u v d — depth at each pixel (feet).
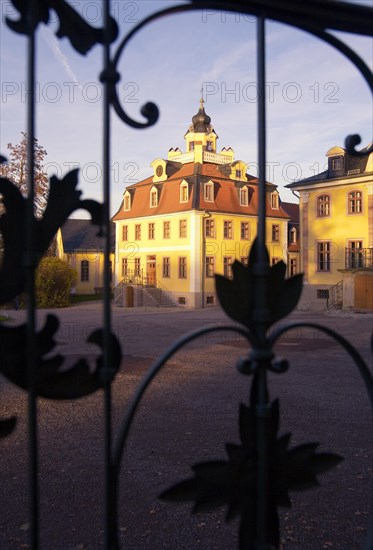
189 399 27.68
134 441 20.13
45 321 4.02
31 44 3.83
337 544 11.91
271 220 130.52
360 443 19.77
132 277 128.77
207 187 120.57
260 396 4.36
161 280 126.00
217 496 4.33
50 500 14.55
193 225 117.80
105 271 4.08
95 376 4.05
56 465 17.43
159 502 14.51
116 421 23.18
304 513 13.66
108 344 4.05
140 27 3.89
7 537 12.26
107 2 3.98
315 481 4.57
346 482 15.83
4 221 4.09
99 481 15.97
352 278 94.79
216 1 4.00
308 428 21.94
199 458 18.04
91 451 18.90
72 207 4.24
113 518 4.01
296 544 11.92
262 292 4.29
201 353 45.88
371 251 95.76
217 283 4.23
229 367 38.34
